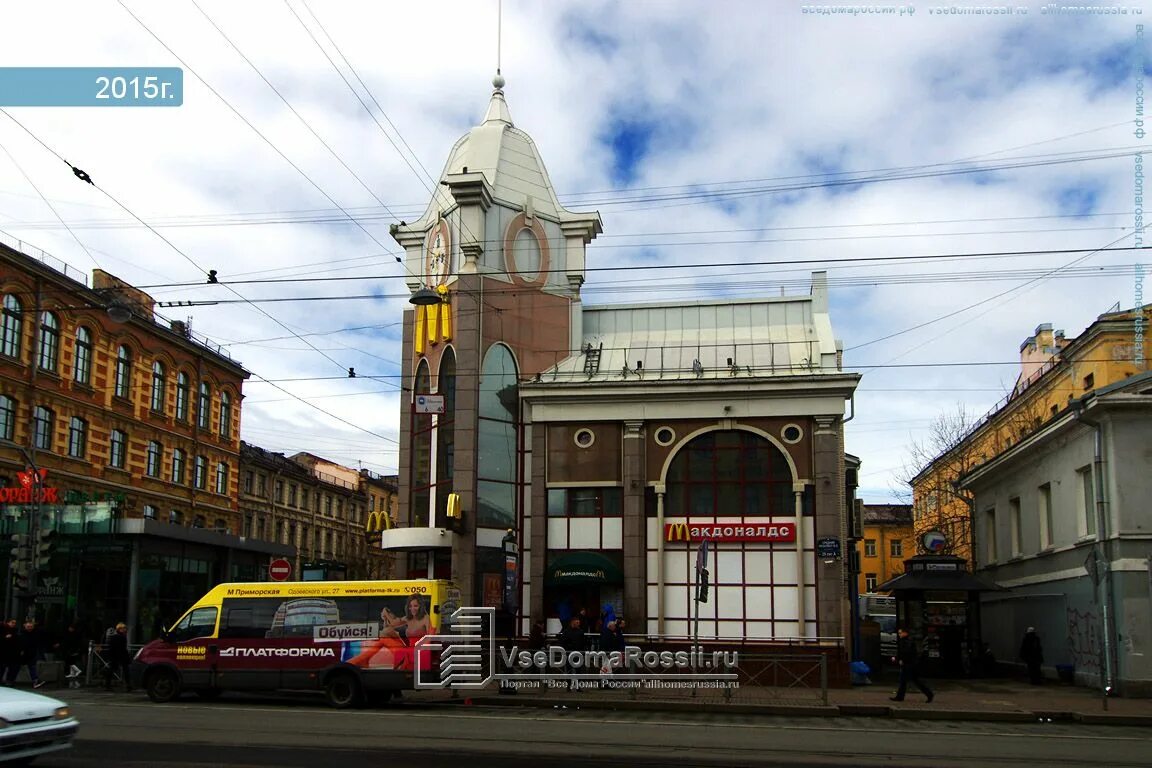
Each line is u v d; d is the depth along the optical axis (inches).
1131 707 865.5
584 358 1232.2
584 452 1165.1
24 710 463.8
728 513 1124.5
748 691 962.1
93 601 1175.6
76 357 1803.6
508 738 616.1
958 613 1290.6
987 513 1589.6
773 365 1167.6
